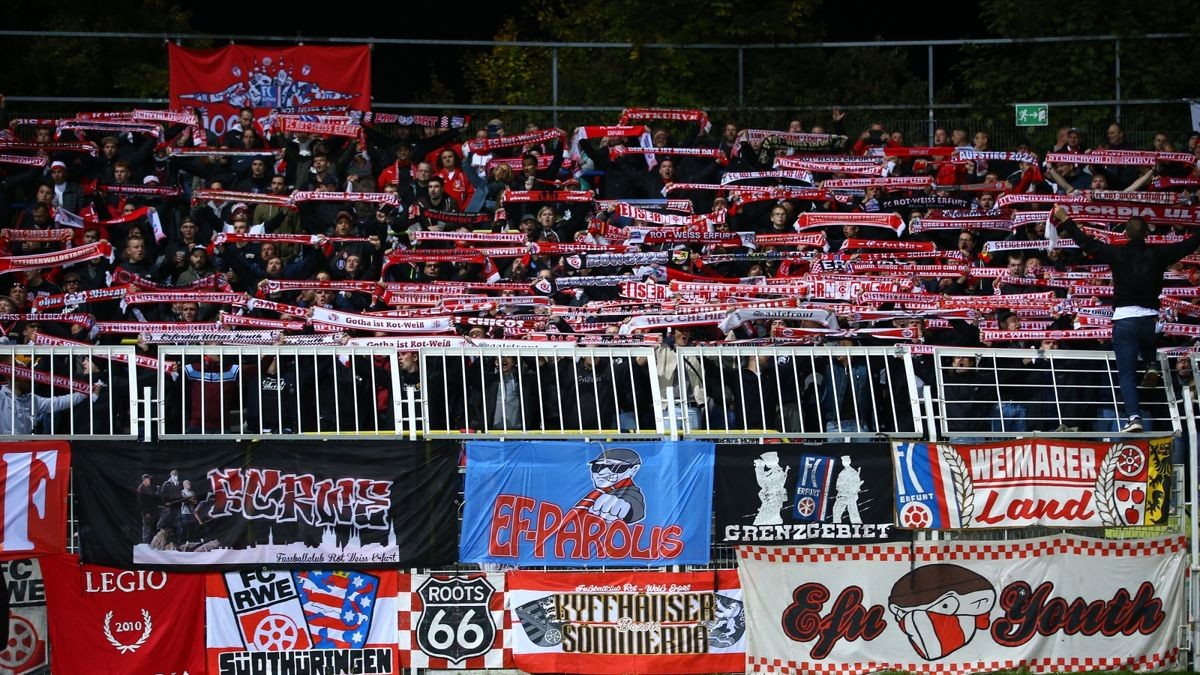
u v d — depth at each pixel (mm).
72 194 37594
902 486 24656
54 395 24484
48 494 22922
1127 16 48125
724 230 37312
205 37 45406
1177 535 25516
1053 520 25062
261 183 38656
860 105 47688
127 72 48625
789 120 47000
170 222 36562
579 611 24062
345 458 23703
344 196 36844
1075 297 34875
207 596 23438
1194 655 25469
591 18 54500
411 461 23844
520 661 23906
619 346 25781
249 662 23500
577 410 25047
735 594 24375
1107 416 26969
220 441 23781
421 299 34125
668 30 49844
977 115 47844
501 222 37531
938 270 35750
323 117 39719
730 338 31781
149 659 23219
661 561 24188
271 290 33625
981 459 24953
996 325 33719
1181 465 25828
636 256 35812
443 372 24906
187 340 30078
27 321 30906
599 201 38438
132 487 23188
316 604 23625
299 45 44094
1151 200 37094
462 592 23922
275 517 23547
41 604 23078
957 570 24797
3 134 37844
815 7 51250
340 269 35281
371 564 23688
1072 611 25094
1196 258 36750
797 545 24438
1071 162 39906
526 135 40562
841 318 32719
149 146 38969
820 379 25500
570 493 24125
